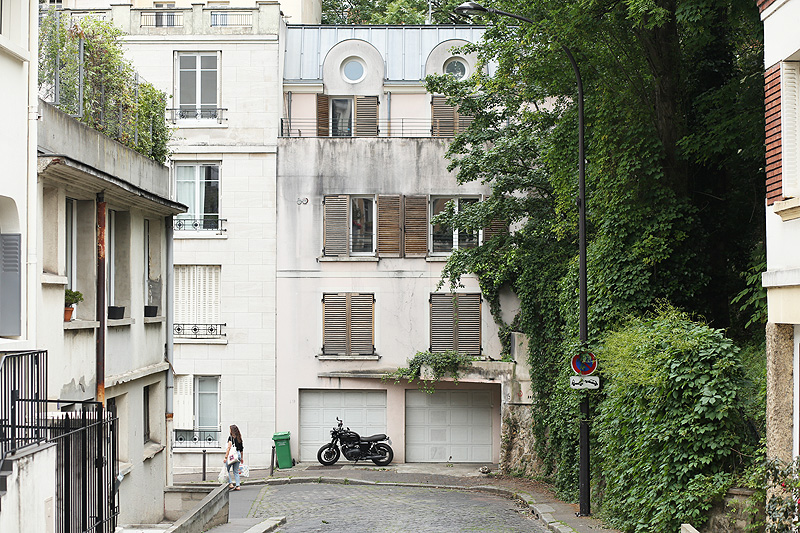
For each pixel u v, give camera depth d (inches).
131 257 698.8
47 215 544.4
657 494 546.0
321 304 1201.4
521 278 1018.1
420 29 1315.2
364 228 1217.4
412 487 1000.9
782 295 442.3
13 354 419.8
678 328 560.4
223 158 1204.5
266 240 1201.4
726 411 512.1
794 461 417.1
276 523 698.8
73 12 1176.8
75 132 583.8
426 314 1201.4
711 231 762.2
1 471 367.6
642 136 717.3
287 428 1192.8
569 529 615.2
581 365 685.3
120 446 677.3
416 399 1204.5
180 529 572.1
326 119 1257.4
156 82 1203.9
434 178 1208.2
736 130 684.7
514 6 762.2
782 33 440.5
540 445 1005.8
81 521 454.9
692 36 716.0
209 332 1197.1
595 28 700.0
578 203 705.6
